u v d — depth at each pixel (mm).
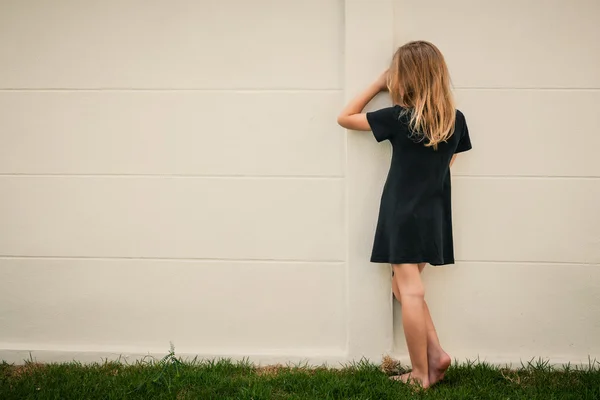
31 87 2957
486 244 2898
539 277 2887
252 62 2914
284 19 2900
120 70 2943
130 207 2965
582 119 2848
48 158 2971
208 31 2920
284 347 2943
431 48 2570
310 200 2922
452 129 2551
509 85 2859
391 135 2559
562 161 2861
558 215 2871
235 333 2959
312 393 2504
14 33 2953
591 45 2832
